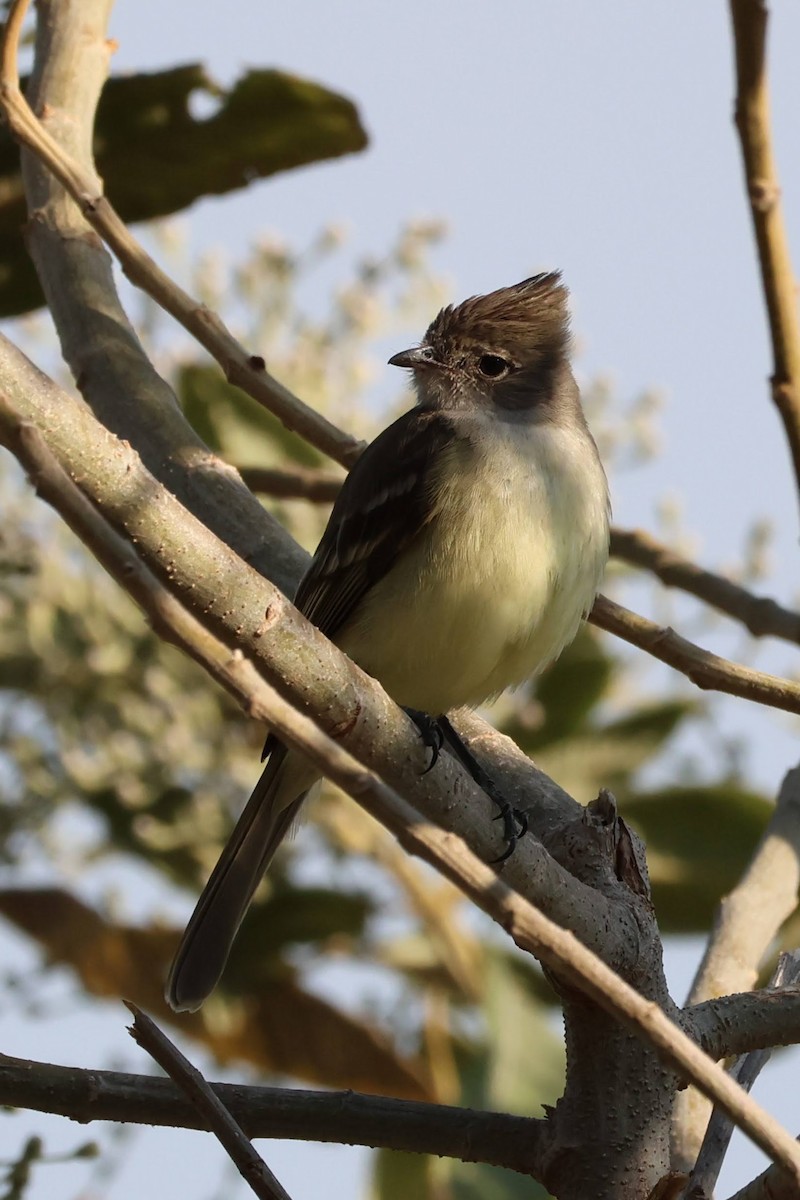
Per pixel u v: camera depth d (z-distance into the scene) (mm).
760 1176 5695
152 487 5535
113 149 10109
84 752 10109
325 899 10484
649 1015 4500
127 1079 6477
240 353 8883
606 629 8258
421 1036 10656
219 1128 5859
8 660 9977
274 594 5805
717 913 7863
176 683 10055
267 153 10258
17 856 10258
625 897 6734
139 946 10555
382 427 11133
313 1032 10719
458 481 9281
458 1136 6680
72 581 9977
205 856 10375
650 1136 6715
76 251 9039
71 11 9672
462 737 8961
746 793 10305
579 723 10695
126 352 8805
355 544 9555
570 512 9344
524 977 10578
